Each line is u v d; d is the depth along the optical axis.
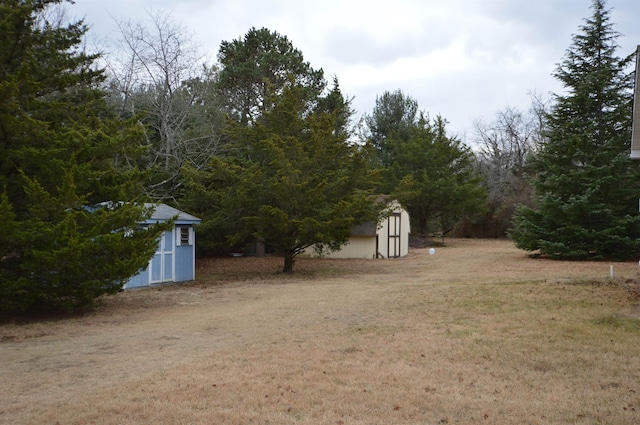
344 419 5.34
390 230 30.41
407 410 5.57
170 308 13.03
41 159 11.42
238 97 33.84
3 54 12.30
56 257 10.39
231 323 10.62
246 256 29.28
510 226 46.28
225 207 20.33
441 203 40.84
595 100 24.94
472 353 7.72
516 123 60.88
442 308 11.53
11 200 11.89
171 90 27.28
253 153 22.30
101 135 13.02
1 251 10.64
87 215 11.68
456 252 32.41
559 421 5.23
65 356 8.12
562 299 12.07
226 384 6.43
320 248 21.98
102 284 11.52
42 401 5.95
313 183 19.97
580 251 23.77
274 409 5.62
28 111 12.49
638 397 5.83
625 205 24.20
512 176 54.06
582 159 24.69
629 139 23.83
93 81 19.06
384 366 7.16
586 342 8.20
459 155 41.50
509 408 5.58
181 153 25.23
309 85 35.62
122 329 10.34
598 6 25.33
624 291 13.07
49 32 14.69
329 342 8.62
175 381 6.58
